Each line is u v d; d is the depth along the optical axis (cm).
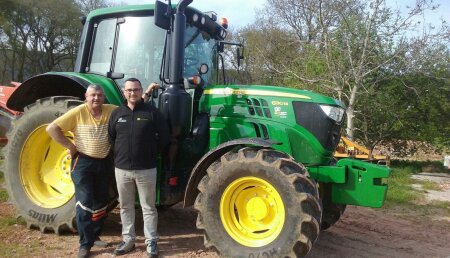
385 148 1611
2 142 857
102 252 465
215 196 448
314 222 409
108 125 454
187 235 540
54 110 526
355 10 1248
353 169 479
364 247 545
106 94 522
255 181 438
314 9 1323
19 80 2977
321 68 1294
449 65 1362
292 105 504
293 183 416
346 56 1232
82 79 524
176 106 483
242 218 454
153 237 451
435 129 1462
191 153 515
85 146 459
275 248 418
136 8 538
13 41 2861
